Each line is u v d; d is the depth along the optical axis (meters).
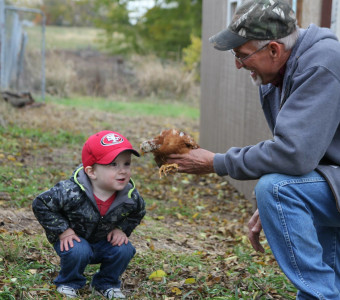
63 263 3.26
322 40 2.94
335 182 2.87
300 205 2.85
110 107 16.48
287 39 2.92
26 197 5.52
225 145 7.98
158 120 14.62
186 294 3.42
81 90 19.97
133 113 15.63
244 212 6.64
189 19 25.97
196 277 3.86
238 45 2.96
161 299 3.44
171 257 4.30
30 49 19.23
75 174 3.27
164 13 26.19
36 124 10.86
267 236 2.92
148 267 4.03
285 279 3.87
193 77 21.11
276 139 2.85
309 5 5.48
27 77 18.00
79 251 3.21
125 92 20.78
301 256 2.83
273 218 2.87
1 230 4.23
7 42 14.37
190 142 3.20
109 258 3.37
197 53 21.80
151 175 8.27
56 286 3.34
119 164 3.19
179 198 7.16
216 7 8.55
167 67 21.94
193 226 5.78
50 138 9.82
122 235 3.41
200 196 7.45
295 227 2.83
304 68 2.87
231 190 7.83
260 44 2.93
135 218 3.43
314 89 2.81
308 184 2.89
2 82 13.30
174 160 3.22
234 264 4.30
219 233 5.57
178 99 20.44
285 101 2.99
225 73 8.02
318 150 2.80
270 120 3.45
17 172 6.84
